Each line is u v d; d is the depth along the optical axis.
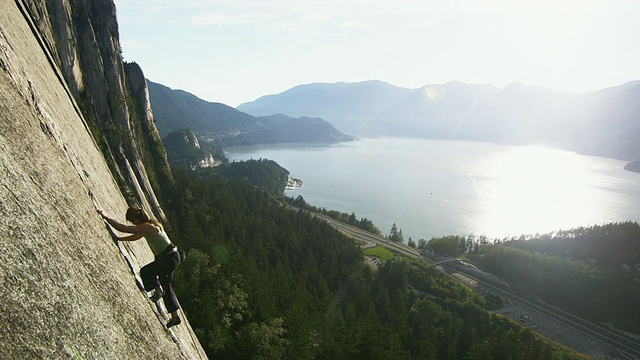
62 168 10.54
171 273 11.56
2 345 4.68
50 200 8.20
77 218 9.10
